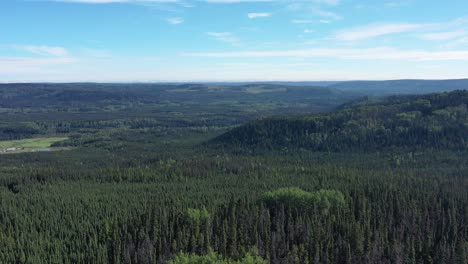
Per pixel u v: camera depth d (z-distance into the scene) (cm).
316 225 14062
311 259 12950
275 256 12694
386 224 14750
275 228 14600
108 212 15675
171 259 11638
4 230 14650
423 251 13350
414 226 14612
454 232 14000
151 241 13625
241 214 14662
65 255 13100
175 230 14450
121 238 14000
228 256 12744
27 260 12756
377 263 12838
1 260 12744
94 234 14088
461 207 15938
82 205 16688
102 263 12850
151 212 15162
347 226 14100
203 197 16850
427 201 16388
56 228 14725
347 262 12744
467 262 12800
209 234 13800
